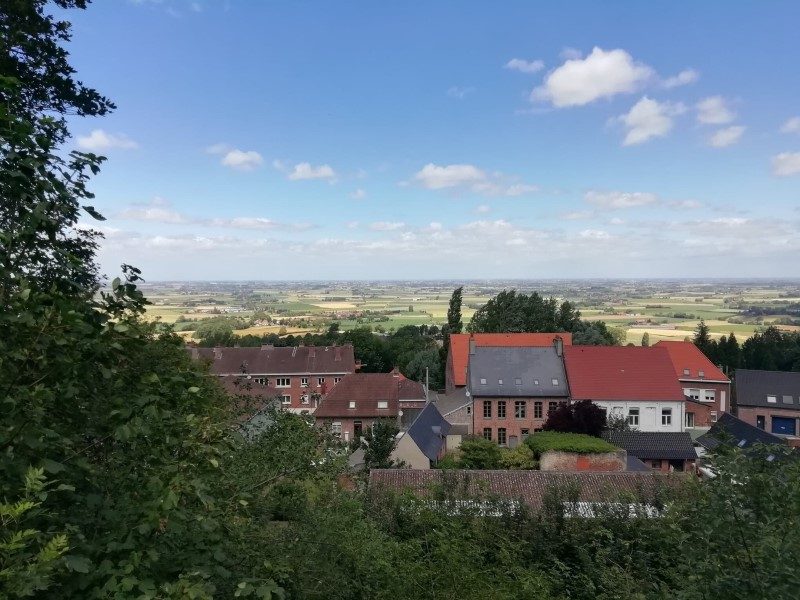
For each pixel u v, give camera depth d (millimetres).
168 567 4762
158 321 5930
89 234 9453
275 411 10250
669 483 12297
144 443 4922
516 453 33688
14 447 4051
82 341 4461
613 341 78500
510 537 11555
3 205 4719
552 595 10203
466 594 8062
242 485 7332
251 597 5629
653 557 10102
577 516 12062
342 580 8273
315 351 70000
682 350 57562
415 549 9297
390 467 26719
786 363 71375
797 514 5270
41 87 12062
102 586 4137
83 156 4930
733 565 5523
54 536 3705
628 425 43406
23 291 4137
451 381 58750
